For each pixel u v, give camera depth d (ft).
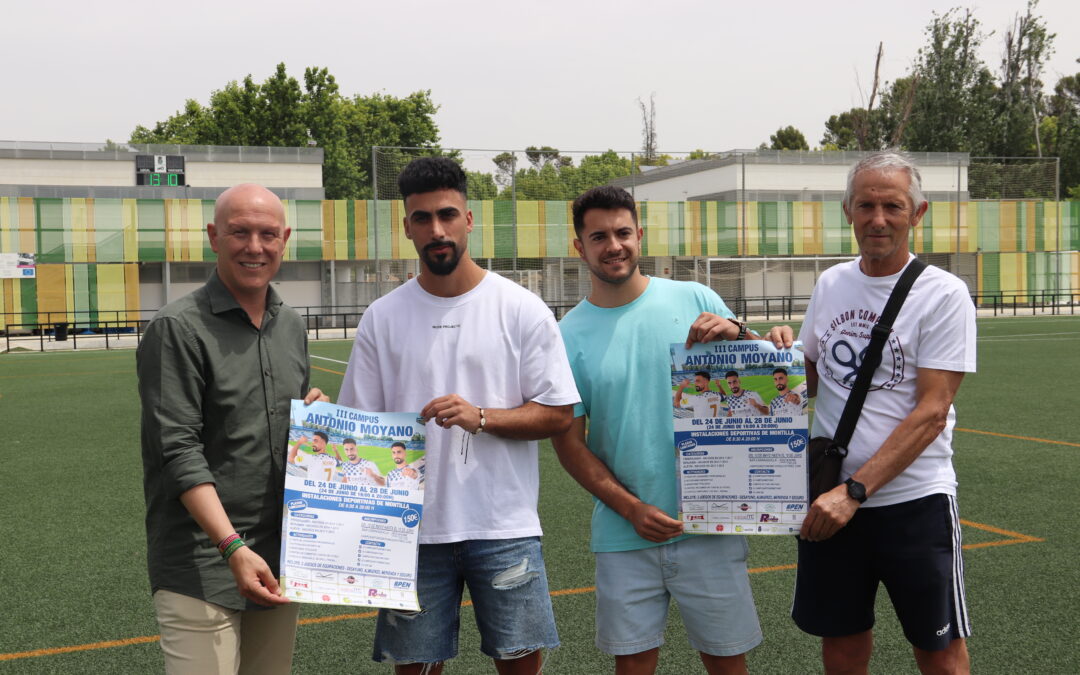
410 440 8.26
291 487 7.88
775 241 119.96
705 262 117.91
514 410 8.52
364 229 113.50
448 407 8.20
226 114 171.32
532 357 8.68
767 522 8.94
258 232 8.09
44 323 106.63
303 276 114.62
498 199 104.01
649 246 115.34
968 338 8.63
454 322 8.66
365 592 7.94
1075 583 14.89
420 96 211.61
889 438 8.59
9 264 105.19
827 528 8.57
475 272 8.84
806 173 122.72
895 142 147.02
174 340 7.95
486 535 8.55
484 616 8.73
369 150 201.67
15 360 69.46
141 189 109.81
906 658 12.15
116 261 108.17
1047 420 32.63
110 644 12.96
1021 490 21.81
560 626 13.53
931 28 169.78
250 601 8.13
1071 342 68.80
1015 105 183.32
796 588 9.61
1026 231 125.80
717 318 9.09
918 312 8.71
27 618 14.03
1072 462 25.08
